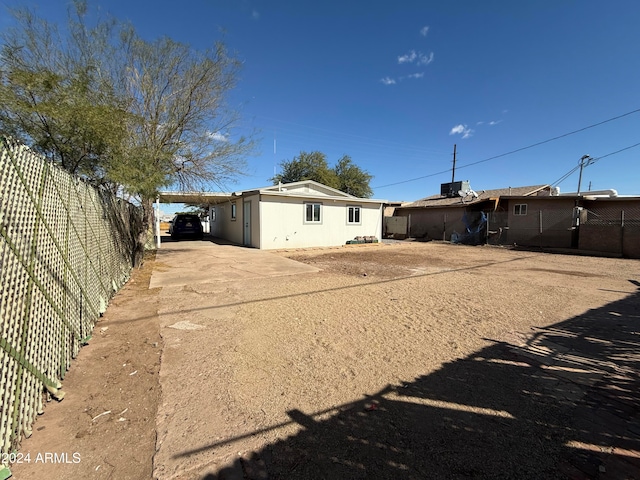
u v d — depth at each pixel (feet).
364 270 30.68
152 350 11.83
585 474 6.14
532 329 14.51
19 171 8.20
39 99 19.11
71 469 6.20
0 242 6.93
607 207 54.03
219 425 7.58
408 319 15.75
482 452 6.73
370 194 111.04
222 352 11.69
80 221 13.50
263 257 37.32
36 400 7.86
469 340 13.09
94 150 21.59
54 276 9.91
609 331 14.25
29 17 20.68
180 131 33.55
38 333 8.40
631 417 8.02
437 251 50.67
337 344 12.53
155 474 6.08
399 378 9.91
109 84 24.09
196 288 21.79
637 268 33.24
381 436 7.23
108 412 8.07
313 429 7.45
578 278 27.25
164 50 30.60
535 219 58.08
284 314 16.29
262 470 6.20
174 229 64.64
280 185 50.29
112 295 19.20
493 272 30.35
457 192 79.46
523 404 8.57
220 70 33.42
